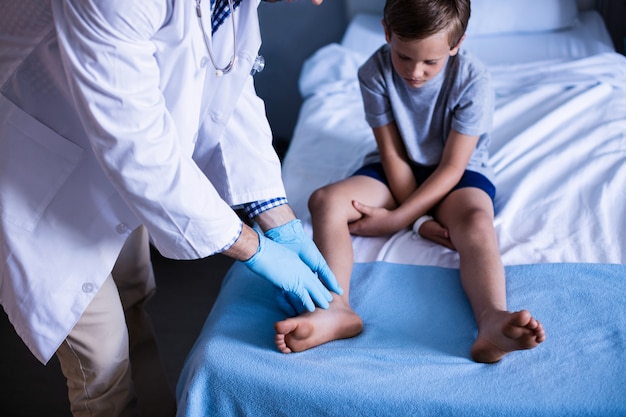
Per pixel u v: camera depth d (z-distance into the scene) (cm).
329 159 196
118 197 117
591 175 169
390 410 112
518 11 255
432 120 168
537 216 159
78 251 118
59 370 199
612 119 192
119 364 134
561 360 118
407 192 168
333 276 136
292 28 296
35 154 115
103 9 96
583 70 219
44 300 117
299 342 123
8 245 115
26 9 108
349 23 284
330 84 235
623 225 152
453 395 112
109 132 101
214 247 114
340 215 154
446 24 143
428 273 146
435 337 129
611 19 266
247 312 136
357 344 128
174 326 214
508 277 141
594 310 129
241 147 135
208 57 117
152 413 172
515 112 205
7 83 113
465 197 157
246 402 118
